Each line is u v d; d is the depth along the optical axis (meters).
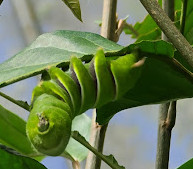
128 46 0.56
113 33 0.69
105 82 0.55
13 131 0.65
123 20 0.72
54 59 0.57
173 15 0.66
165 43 0.56
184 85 0.59
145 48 0.56
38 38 0.58
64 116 0.50
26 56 0.57
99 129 0.65
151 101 0.60
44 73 0.55
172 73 0.58
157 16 0.54
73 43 0.58
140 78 0.58
